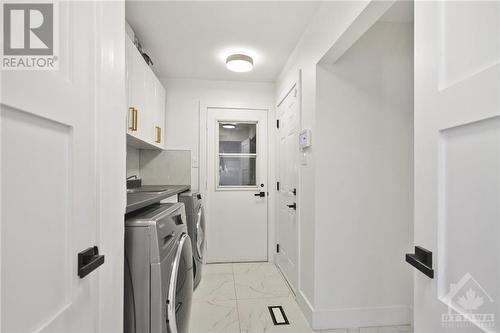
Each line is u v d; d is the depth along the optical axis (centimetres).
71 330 59
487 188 51
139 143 239
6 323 42
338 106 183
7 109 43
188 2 173
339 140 182
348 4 139
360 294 184
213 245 321
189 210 248
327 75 182
